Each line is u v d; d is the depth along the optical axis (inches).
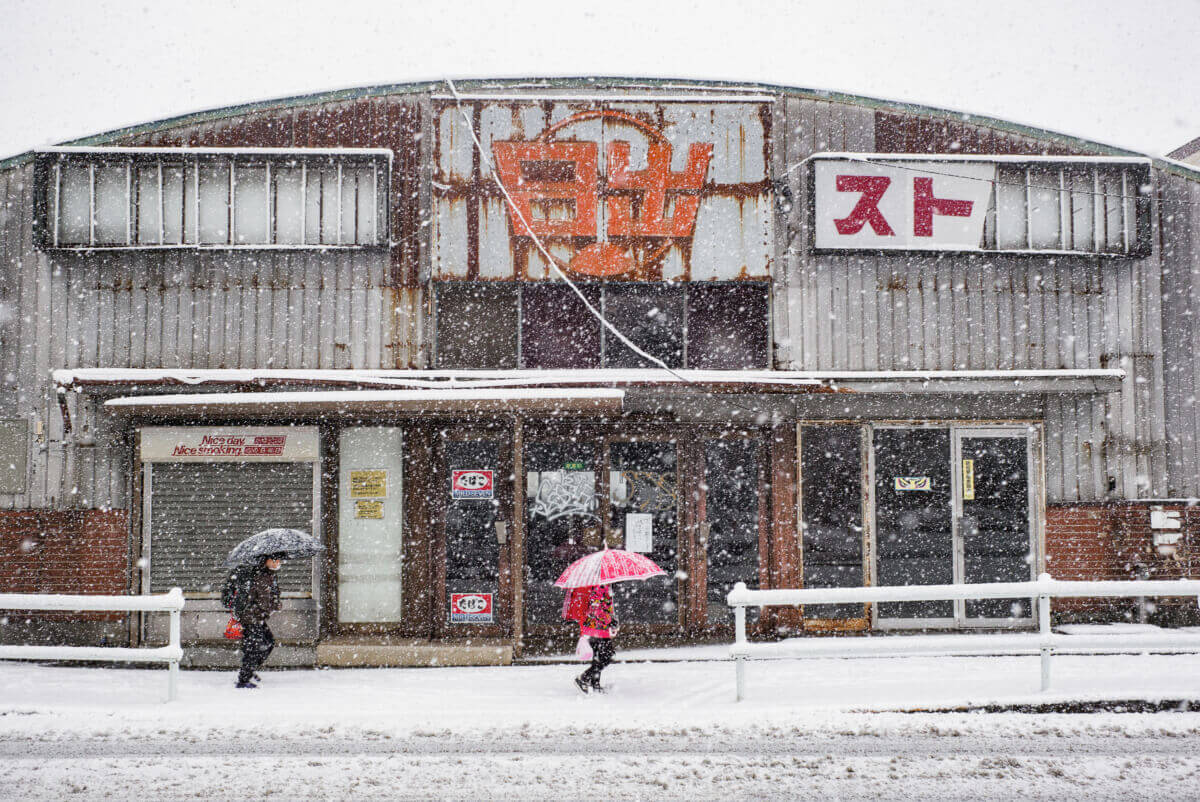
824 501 447.8
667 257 447.8
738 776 233.8
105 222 441.4
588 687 327.3
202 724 288.7
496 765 245.4
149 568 422.9
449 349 447.8
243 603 340.2
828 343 450.0
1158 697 299.1
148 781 233.3
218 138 449.1
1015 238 455.8
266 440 424.8
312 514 423.8
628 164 447.8
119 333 440.5
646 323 455.5
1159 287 460.1
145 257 443.8
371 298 443.5
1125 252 456.8
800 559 441.7
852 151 456.4
